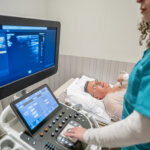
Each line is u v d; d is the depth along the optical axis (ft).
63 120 1.91
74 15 4.23
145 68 1.27
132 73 1.58
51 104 2.05
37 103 1.87
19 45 1.78
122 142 1.22
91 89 3.75
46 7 4.36
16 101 1.65
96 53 4.44
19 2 3.30
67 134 1.61
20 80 1.90
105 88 3.66
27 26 1.78
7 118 1.84
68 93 3.40
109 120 2.81
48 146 1.53
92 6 3.98
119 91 3.27
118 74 4.34
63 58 4.75
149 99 1.09
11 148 1.41
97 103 3.33
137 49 3.98
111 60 4.27
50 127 1.77
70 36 4.50
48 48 2.36
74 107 2.50
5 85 1.68
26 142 1.52
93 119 2.22
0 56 1.56
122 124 1.23
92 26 4.17
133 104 1.50
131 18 3.75
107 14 3.92
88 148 1.63
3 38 1.54
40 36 2.08
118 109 2.87
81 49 4.55
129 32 3.89
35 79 2.21
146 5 1.18
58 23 2.38
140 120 1.09
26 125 1.60
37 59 2.18
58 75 5.02
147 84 1.17
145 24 1.83
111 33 4.07
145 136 1.10
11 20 1.54
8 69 1.71
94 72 4.62
